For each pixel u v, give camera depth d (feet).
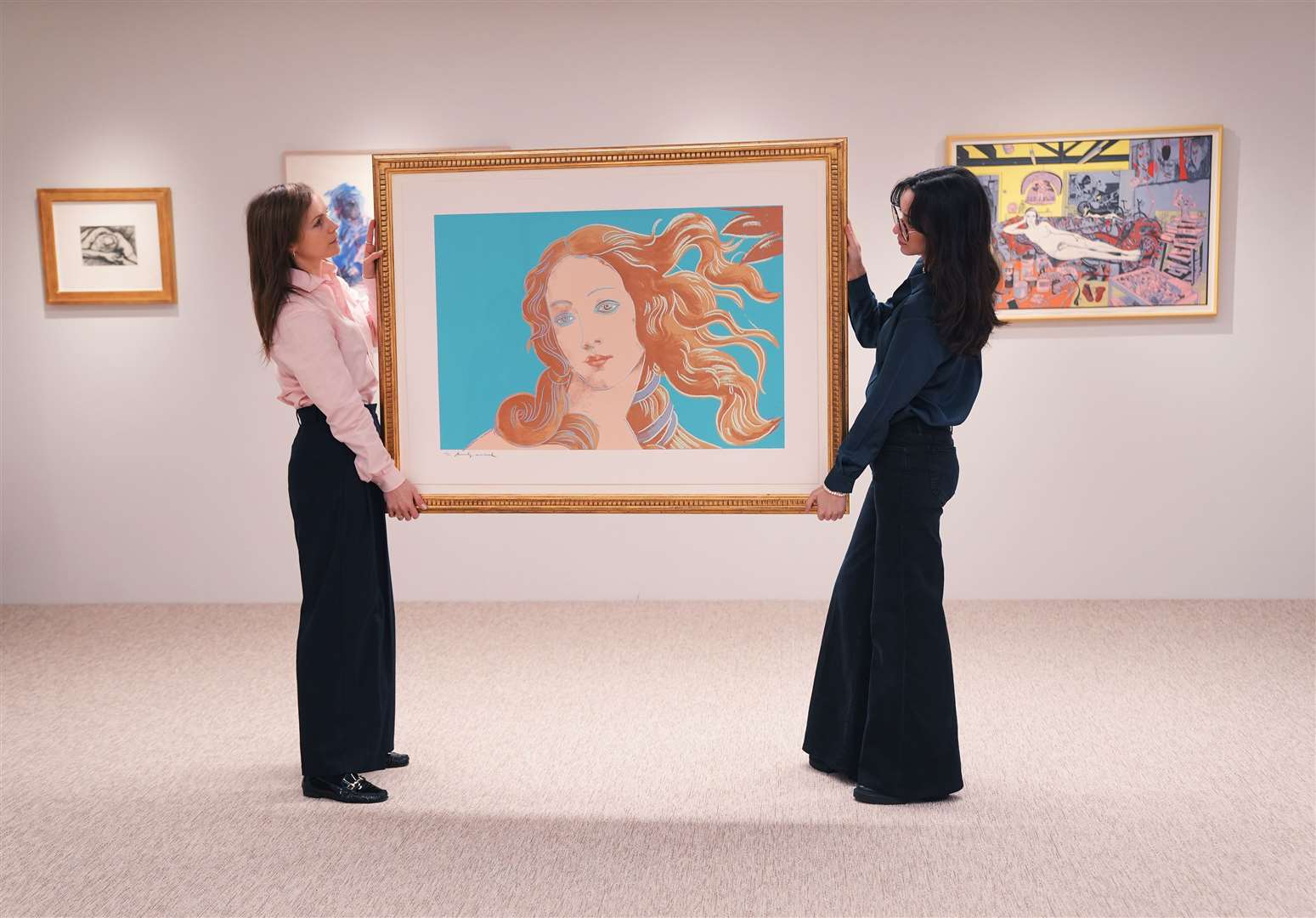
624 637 16.33
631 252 10.57
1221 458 17.80
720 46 17.76
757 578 18.58
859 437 9.81
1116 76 17.39
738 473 10.64
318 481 10.26
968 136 17.46
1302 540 17.79
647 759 11.43
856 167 17.79
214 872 8.98
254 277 10.17
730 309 10.53
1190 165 17.25
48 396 18.62
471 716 12.87
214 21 17.98
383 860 9.18
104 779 11.03
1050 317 17.67
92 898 8.57
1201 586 18.02
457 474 10.88
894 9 17.57
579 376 10.70
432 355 10.81
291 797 10.53
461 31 17.92
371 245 10.91
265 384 18.47
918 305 9.78
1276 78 17.15
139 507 18.76
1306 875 8.73
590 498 10.74
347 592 10.31
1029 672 14.28
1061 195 17.46
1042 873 8.82
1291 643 15.35
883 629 10.09
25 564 18.88
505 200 10.64
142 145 18.16
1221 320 17.57
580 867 9.02
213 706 13.37
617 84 17.89
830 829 9.68
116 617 17.83
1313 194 17.25
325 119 18.08
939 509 10.09
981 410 18.03
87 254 18.28
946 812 10.00
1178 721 12.34
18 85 18.13
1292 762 11.07
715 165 10.44
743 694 13.58
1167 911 8.21
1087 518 18.08
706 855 9.21
